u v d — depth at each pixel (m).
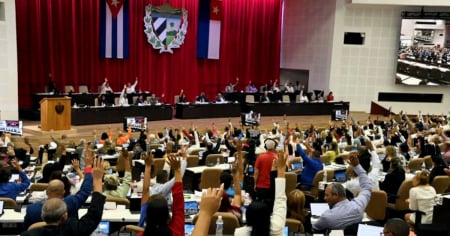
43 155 10.26
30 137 15.24
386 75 27.17
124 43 22.02
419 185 7.20
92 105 20.11
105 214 6.03
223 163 10.98
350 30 26.67
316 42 27.41
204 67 25.25
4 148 10.00
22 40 19.17
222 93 24.44
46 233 3.29
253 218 3.73
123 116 19.77
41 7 19.67
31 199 6.61
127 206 6.43
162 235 3.01
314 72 27.62
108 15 21.42
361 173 5.52
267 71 27.73
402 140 13.97
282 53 28.97
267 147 7.94
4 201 6.18
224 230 5.31
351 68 26.95
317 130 17.09
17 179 8.16
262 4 26.83
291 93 25.36
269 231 3.78
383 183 8.96
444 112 27.44
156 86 23.69
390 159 9.92
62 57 20.36
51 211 3.37
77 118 18.36
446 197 6.87
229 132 14.80
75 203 4.25
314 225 5.32
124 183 6.98
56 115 15.86
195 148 12.59
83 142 10.93
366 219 5.76
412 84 26.78
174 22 23.62
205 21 24.67
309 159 9.16
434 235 6.61
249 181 9.20
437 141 13.31
